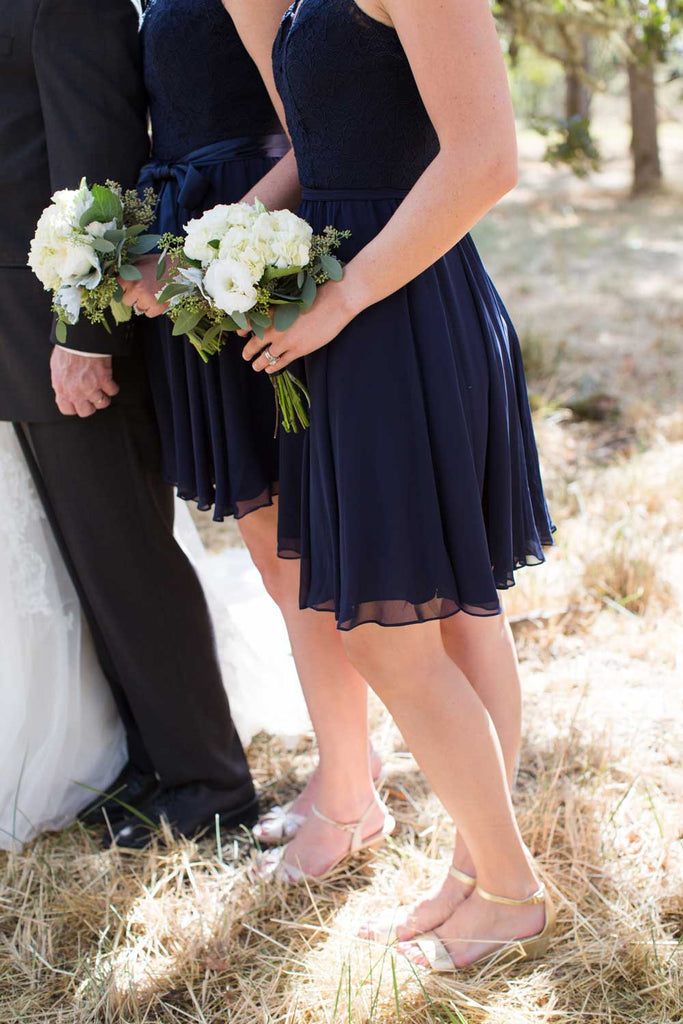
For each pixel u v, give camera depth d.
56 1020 1.81
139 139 1.98
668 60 3.85
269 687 2.64
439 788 1.78
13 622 2.19
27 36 1.88
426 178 1.48
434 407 1.61
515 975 1.83
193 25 1.83
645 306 6.79
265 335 1.61
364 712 2.15
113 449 2.11
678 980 1.77
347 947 1.91
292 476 1.81
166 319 1.92
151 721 2.27
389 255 1.52
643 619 3.04
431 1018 1.71
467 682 1.76
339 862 2.17
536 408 4.80
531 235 9.83
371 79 1.54
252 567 3.17
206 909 2.05
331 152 1.62
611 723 2.52
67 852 2.25
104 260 1.77
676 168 14.60
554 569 3.29
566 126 3.84
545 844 2.14
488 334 1.73
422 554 1.62
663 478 3.85
